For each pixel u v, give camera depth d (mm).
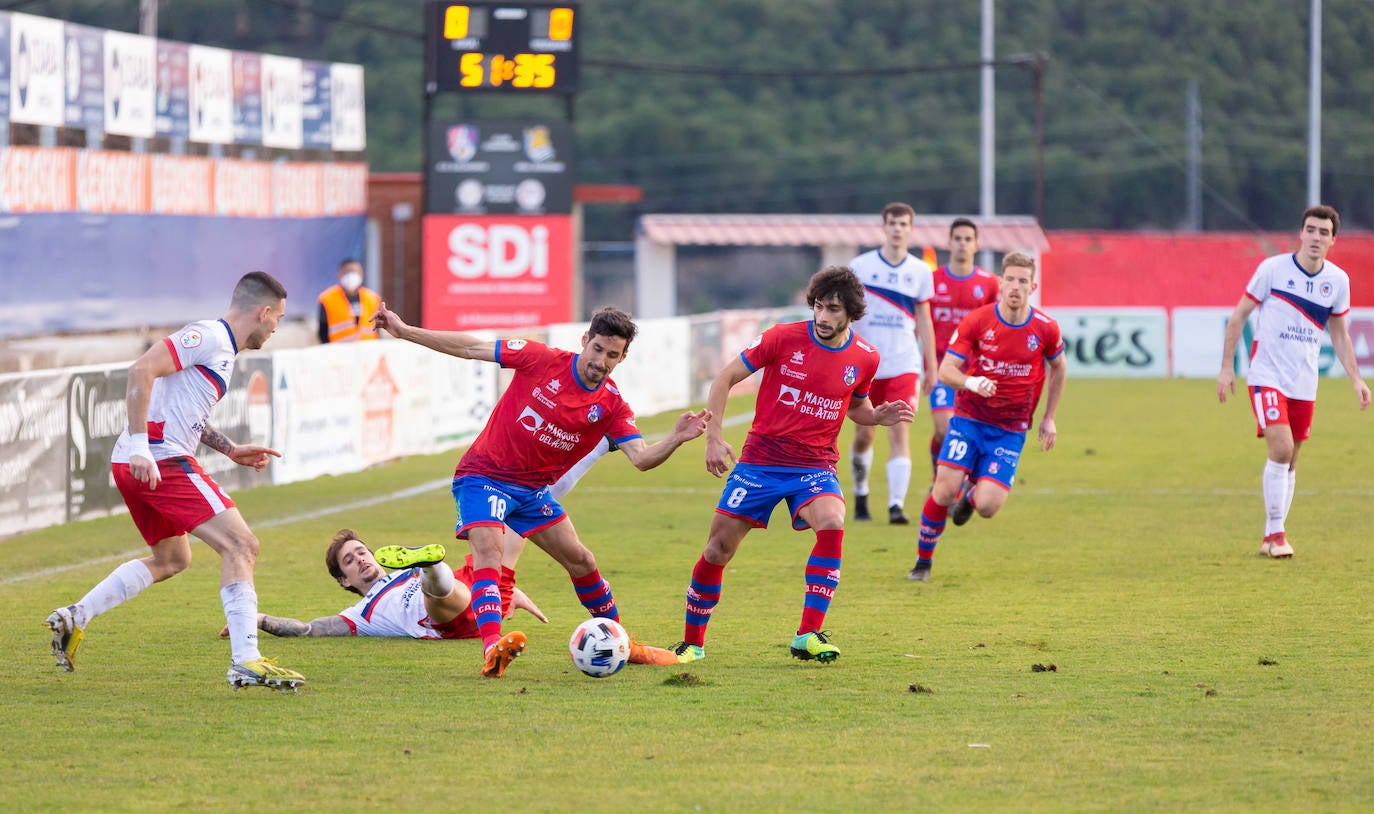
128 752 13383
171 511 15844
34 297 50344
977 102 187000
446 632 18969
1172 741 13641
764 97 188250
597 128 181500
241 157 62062
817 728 14219
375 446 40531
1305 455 40875
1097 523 29500
